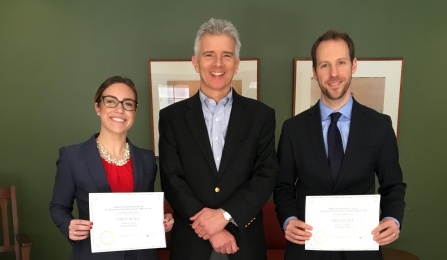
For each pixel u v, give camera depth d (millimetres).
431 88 2730
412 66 2711
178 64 2678
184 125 1553
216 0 2652
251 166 1529
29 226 2812
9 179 2771
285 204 1517
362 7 2656
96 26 2668
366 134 1440
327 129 1498
